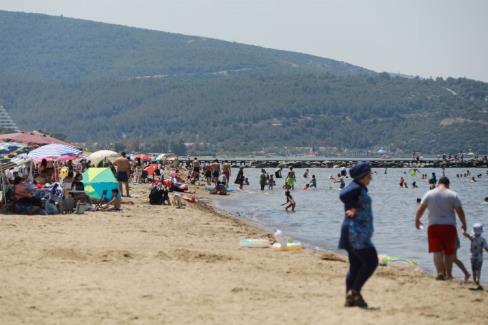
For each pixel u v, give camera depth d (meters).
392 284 26.25
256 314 20.78
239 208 73.56
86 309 20.94
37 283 24.12
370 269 21.56
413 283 26.72
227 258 31.05
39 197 47.88
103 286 24.02
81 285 24.02
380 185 144.38
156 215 50.69
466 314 21.77
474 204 90.38
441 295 24.48
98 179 54.81
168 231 41.56
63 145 64.19
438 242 27.64
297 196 95.56
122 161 66.25
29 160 55.25
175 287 24.23
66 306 21.22
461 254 39.62
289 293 23.80
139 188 81.44
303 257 32.62
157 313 20.69
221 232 43.03
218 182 94.81
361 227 21.39
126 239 36.44
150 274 26.42
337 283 25.84
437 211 27.61
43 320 19.72
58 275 25.55
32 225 40.31
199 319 20.14
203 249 34.09
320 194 100.50
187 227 44.50
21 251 30.36
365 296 23.81
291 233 50.28
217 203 79.44
